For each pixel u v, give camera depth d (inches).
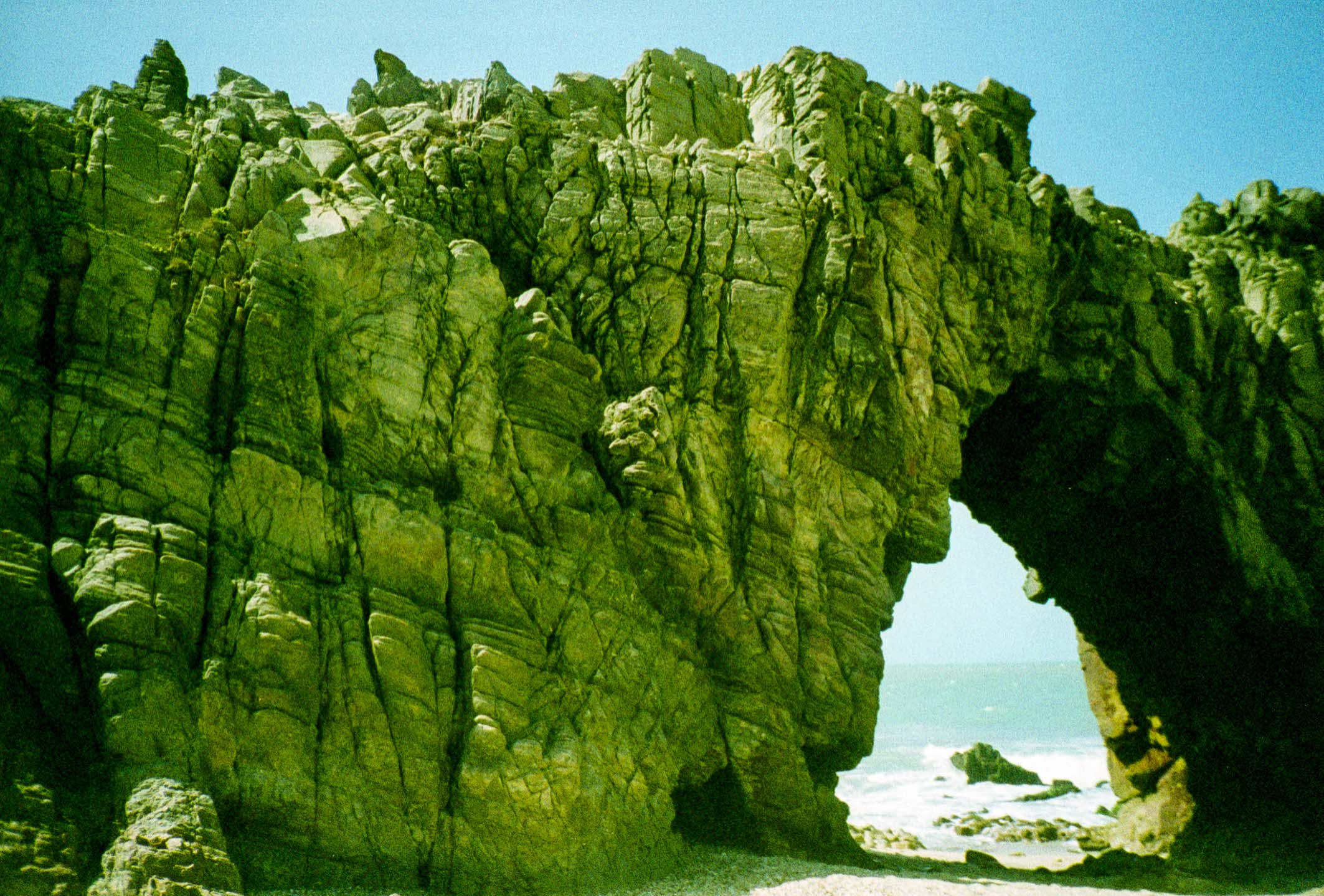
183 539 706.8
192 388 772.0
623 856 796.6
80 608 650.8
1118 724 1700.3
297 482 776.9
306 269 850.8
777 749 944.9
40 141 800.9
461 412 873.5
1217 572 1433.3
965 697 7062.0
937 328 1207.6
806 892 793.6
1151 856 1427.2
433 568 803.4
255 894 637.3
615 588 904.3
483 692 768.3
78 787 612.7
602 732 832.3
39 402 717.9
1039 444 1502.2
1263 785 1406.3
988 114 1502.2
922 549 1156.5
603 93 1278.3
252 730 681.0
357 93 1242.6
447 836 721.0
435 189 1034.1
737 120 1314.0
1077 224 1418.6
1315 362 1493.6
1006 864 1411.2
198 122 1026.1
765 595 987.3
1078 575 1635.1
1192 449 1419.8
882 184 1232.2
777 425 1053.8
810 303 1099.3
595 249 1059.9
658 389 1029.8
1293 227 1653.5
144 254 794.2
